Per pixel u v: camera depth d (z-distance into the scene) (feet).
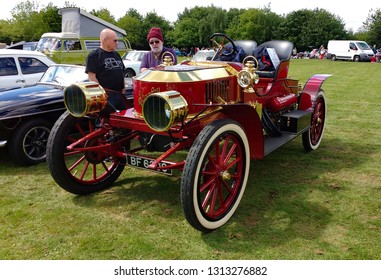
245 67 11.28
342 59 104.32
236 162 10.19
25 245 9.05
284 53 15.48
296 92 15.69
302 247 8.85
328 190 12.03
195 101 10.10
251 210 10.70
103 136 11.96
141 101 10.44
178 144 9.73
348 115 23.18
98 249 8.86
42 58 23.11
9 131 14.16
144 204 11.23
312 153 15.87
